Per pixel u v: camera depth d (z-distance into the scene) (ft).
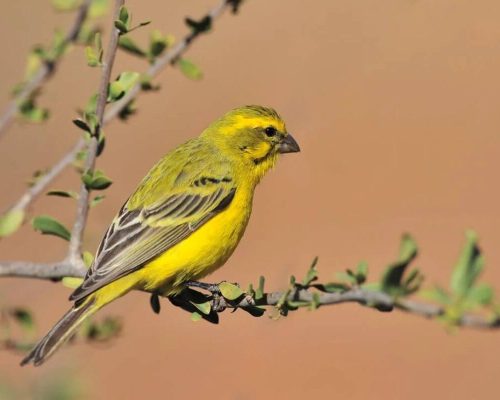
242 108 32.40
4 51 76.33
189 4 83.41
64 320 26.50
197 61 78.95
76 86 76.84
